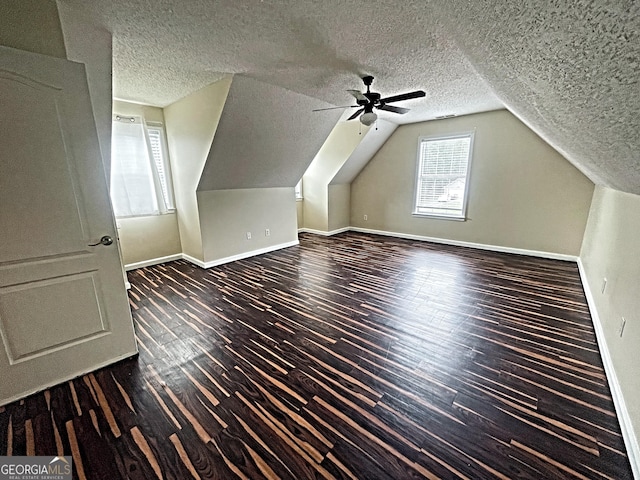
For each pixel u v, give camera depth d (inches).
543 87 50.7
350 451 55.8
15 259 65.3
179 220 177.6
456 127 197.0
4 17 63.2
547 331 97.1
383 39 85.4
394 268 163.3
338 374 77.2
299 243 224.4
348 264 171.5
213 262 169.3
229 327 101.6
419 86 129.1
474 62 71.7
